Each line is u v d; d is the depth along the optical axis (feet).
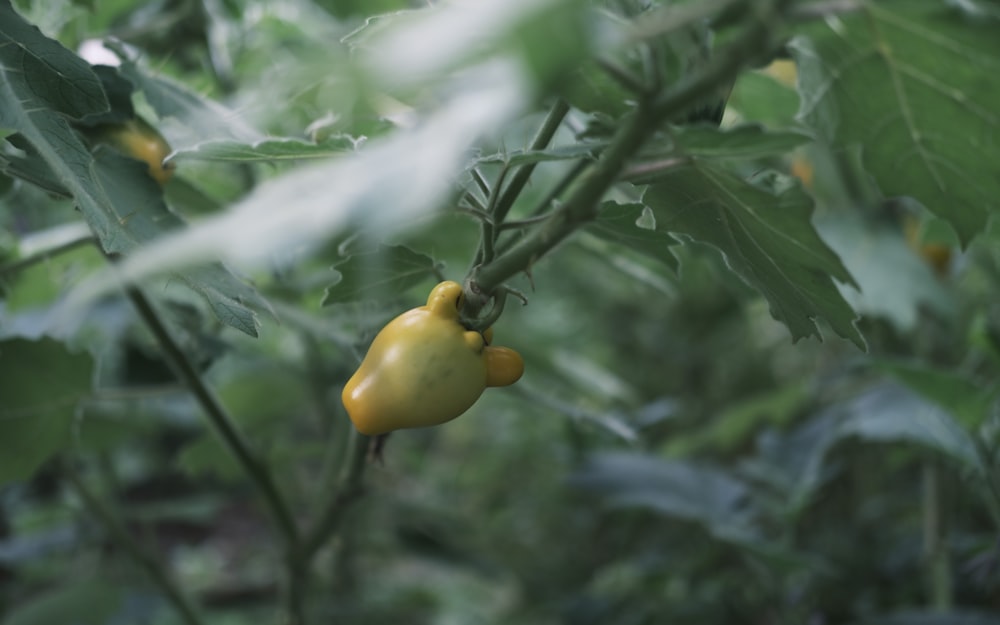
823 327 5.49
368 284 2.26
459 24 1.61
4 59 2.11
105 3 2.97
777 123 2.85
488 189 2.23
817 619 3.67
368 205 1.64
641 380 7.22
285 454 3.81
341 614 4.66
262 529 7.00
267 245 1.65
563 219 1.99
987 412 2.92
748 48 1.78
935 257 3.81
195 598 5.39
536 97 1.69
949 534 3.56
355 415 2.10
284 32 3.63
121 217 2.15
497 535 6.15
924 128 2.16
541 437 6.60
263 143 2.06
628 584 4.54
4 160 2.21
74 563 5.04
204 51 3.28
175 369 2.71
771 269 2.18
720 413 6.50
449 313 2.11
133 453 6.05
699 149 1.99
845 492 5.20
